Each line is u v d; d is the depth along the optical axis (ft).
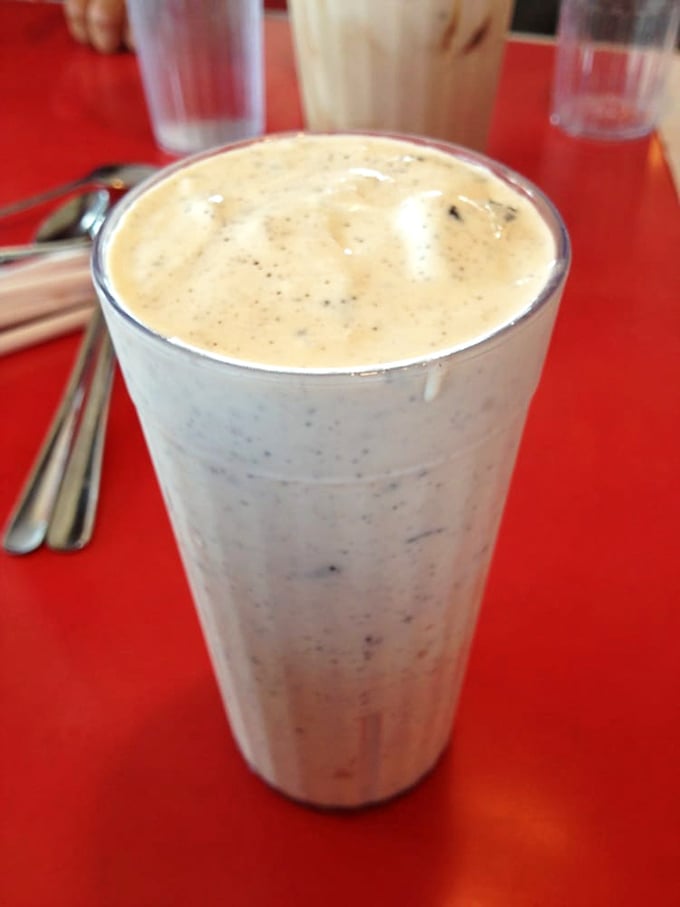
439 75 1.16
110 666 0.76
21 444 0.96
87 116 1.52
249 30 1.36
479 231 0.50
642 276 1.17
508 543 0.85
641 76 1.40
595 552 0.84
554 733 0.71
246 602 0.55
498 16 1.15
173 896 0.63
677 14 1.38
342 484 0.46
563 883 0.63
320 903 0.62
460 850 0.65
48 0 1.89
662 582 0.82
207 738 0.72
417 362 0.41
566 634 0.78
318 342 0.44
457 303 0.46
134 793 0.68
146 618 0.80
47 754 0.71
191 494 0.51
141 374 0.46
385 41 1.13
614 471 0.92
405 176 0.55
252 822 0.67
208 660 0.77
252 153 0.59
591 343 1.07
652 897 0.61
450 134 1.24
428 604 0.55
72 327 1.09
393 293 0.46
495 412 0.47
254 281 0.47
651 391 1.01
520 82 1.59
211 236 0.50
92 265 0.49
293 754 0.64
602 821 0.66
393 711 0.61
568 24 1.40
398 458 0.45
